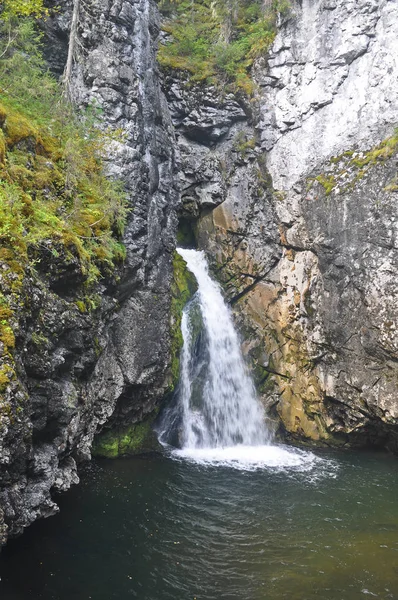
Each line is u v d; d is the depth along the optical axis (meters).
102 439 13.77
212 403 16.98
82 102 13.73
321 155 17.64
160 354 14.28
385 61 16.69
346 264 16.09
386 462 15.51
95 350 11.26
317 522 10.96
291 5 18.94
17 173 9.63
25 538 9.41
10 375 7.19
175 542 9.79
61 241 9.34
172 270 16.11
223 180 19.59
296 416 17.64
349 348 16.12
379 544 10.09
